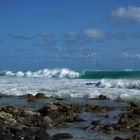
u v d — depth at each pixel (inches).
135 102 1375.5
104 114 1147.3
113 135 875.4
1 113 1039.6
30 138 801.6
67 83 2014.0
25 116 1071.0
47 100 1497.3
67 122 1025.5
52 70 2780.5
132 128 932.0
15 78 2529.5
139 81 1886.1
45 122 985.5
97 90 1691.7
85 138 843.4
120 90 1689.2
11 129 851.4
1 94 1663.4
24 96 1617.9
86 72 2711.6
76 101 1451.8
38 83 2043.6
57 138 834.2
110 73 2650.1
